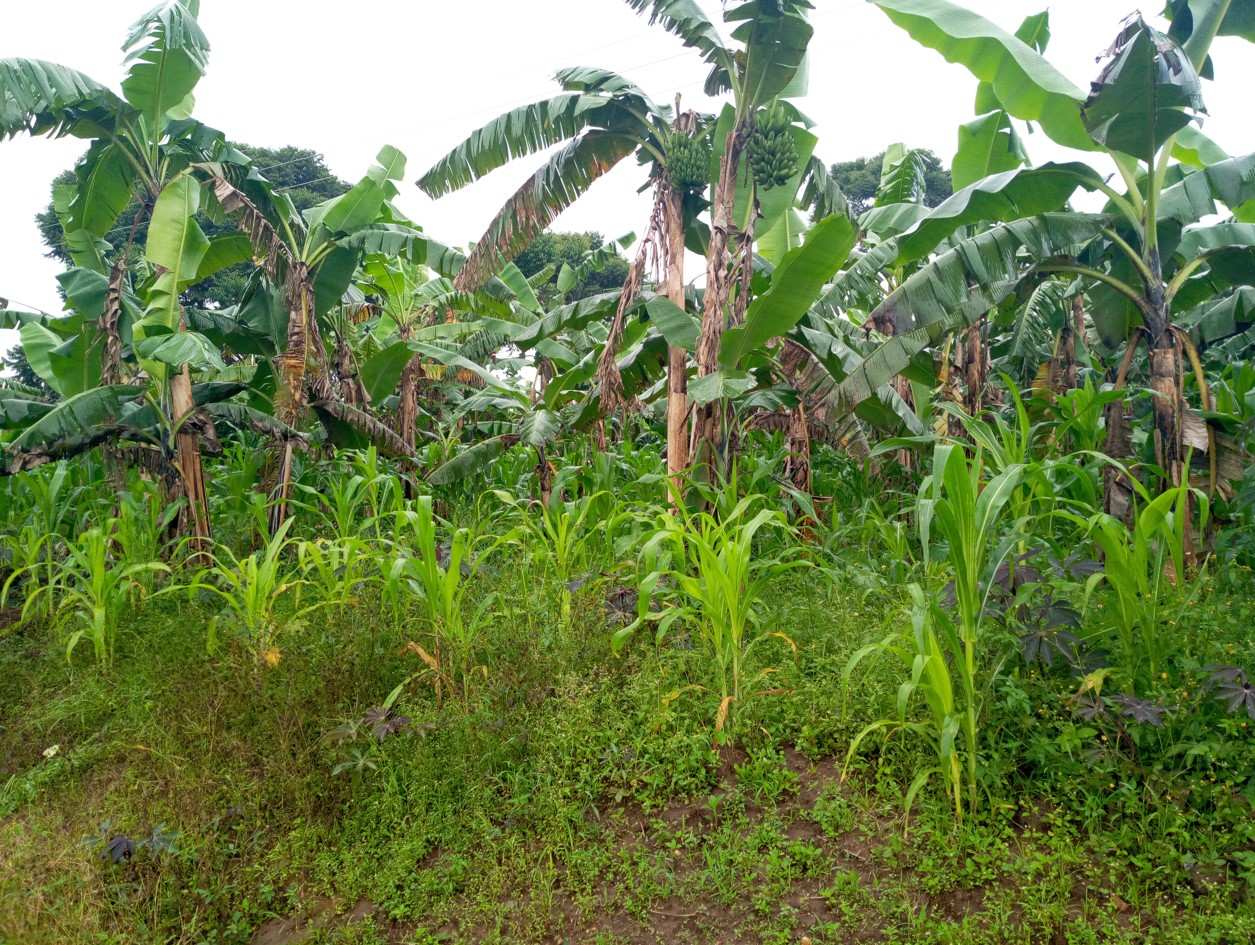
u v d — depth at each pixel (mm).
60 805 4457
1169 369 6336
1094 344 10555
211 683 5039
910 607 4605
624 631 4480
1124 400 7195
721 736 4078
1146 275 6430
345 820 4102
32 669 6051
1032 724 3658
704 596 4316
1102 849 3232
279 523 8406
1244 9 6133
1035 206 6605
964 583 3477
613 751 4234
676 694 4281
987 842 3328
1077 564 4168
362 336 13719
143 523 7605
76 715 5305
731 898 3375
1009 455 5387
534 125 7719
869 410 8234
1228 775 3316
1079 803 3527
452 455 10789
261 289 9516
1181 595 4359
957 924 3068
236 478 8859
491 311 11961
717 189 7176
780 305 6402
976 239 6367
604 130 7676
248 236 9062
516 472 10469
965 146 8312
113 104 8094
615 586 5863
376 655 5254
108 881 3770
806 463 7723
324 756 4383
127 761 4840
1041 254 6336
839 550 6766
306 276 8578
